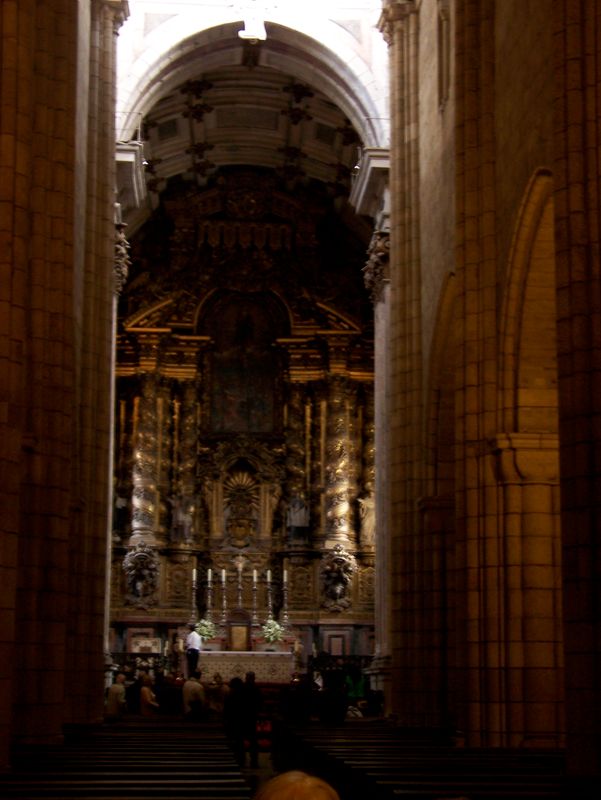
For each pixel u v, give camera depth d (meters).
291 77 38.62
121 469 43.47
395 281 25.12
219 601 42.88
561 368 12.98
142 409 43.41
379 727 21.55
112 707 24.14
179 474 43.50
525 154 16.69
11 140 14.22
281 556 43.50
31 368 16.95
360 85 32.72
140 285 44.47
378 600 31.31
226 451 44.22
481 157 18.55
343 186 43.53
